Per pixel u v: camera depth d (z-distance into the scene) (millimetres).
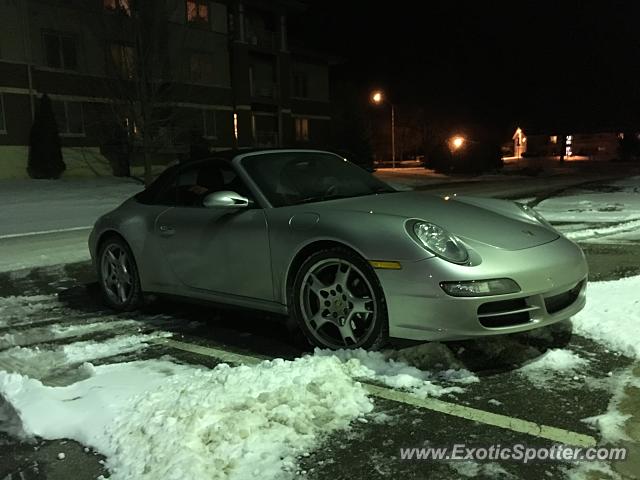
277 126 38281
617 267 6055
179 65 29031
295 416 2826
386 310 3430
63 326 4844
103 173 26812
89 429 2904
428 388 3180
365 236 3484
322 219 3729
